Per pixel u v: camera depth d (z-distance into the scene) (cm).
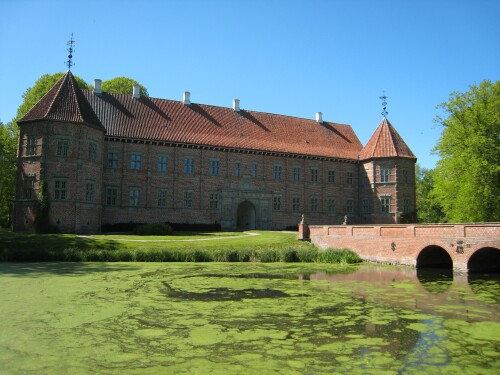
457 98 3862
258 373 771
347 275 2189
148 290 1625
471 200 3488
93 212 3688
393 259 2745
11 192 4872
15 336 995
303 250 3012
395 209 4944
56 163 3475
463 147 3750
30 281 1775
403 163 5041
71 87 3762
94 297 1459
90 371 779
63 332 1031
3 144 4681
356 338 999
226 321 1159
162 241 3106
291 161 4997
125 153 4153
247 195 4675
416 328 1094
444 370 790
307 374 768
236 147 4622
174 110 4700
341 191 5241
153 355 870
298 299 1488
